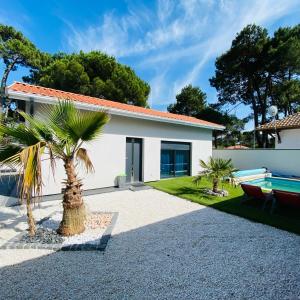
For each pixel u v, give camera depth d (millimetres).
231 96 29500
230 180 11070
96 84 23969
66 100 5172
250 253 4438
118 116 11250
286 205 6902
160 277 3602
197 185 11398
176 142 14773
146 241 4977
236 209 7367
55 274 3674
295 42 21703
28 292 3223
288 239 5117
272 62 23234
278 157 14789
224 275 3672
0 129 4359
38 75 29156
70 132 4777
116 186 11180
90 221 6141
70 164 5145
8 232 5406
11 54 28469
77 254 4355
